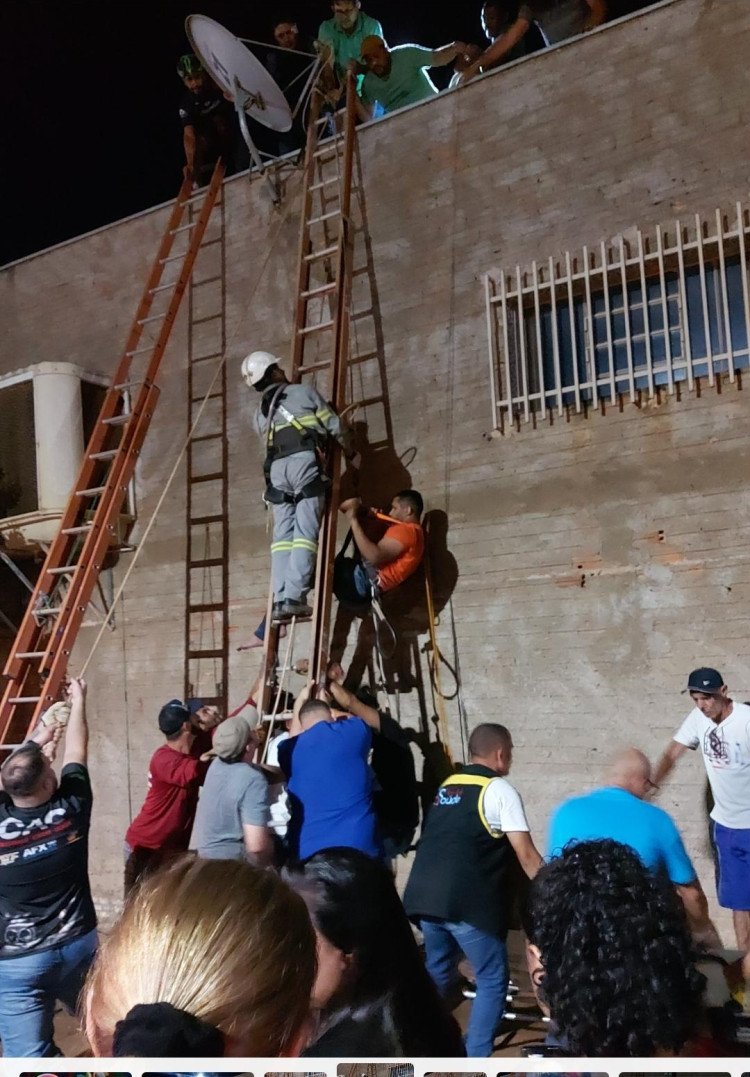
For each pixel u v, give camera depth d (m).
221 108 7.01
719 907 4.38
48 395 6.63
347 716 4.17
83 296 7.39
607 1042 1.26
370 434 5.73
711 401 4.64
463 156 5.58
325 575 4.93
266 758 4.70
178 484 6.59
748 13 4.69
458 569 5.30
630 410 4.86
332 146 6.16
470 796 3.65
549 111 5.28
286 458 4.92
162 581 6.54
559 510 5.02
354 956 1.81
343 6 6.69
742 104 4.67
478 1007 3.54
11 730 6.99
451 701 5.23
